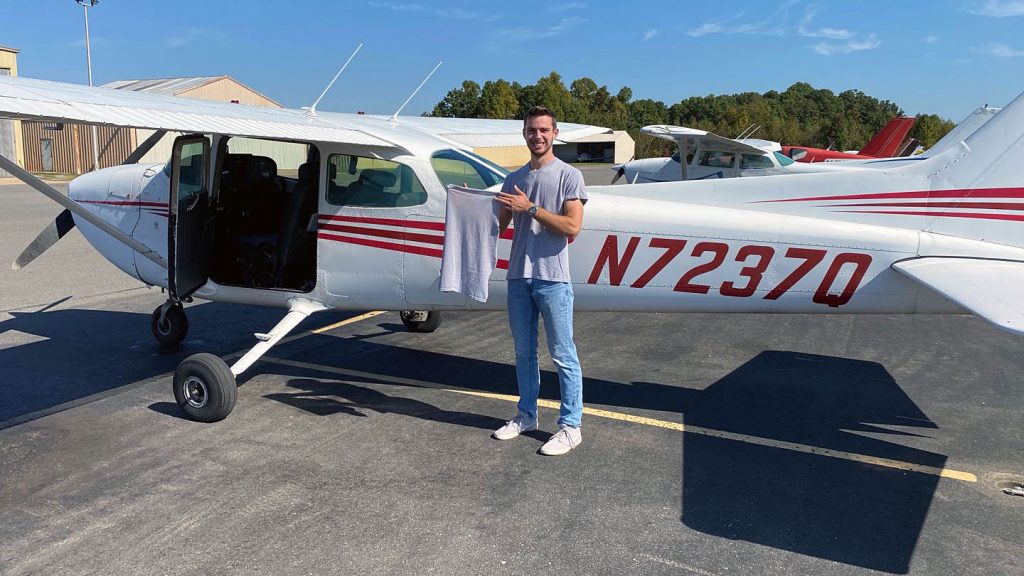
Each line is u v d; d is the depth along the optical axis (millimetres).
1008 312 2762
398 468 3230
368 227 4160
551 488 3055
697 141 13578
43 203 15531
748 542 2646
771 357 5172
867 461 3398
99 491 2969
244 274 4652
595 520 2787
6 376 4492
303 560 2473
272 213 4840
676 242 3680
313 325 5969
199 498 2918
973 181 3482
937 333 5910
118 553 2502
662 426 3814
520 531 2689
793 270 3580
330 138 3883
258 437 3574
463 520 2768
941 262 3406
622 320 6348
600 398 4262
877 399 4297
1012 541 2686
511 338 5590
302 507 2854
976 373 4828
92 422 3746
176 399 3807
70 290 7066
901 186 3566
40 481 3055
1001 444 3627
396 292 4219
